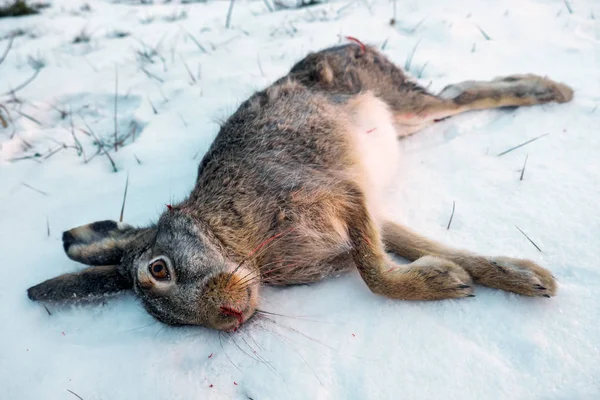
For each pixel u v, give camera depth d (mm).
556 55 816
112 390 511
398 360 485
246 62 944
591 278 512
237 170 600
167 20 1255
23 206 718
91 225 610
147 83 942
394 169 663
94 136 836
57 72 1014
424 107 708
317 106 656
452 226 588
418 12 1010
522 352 476
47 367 535
